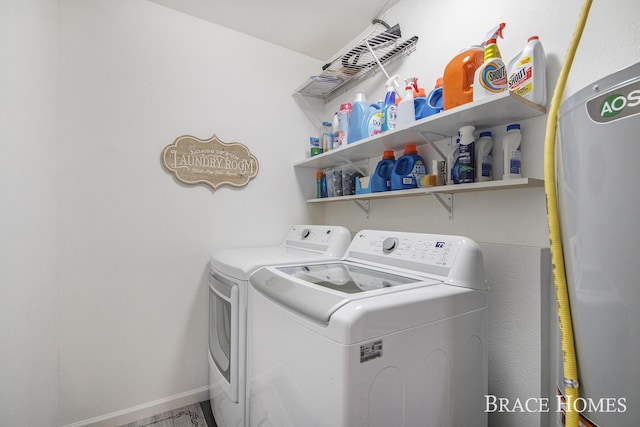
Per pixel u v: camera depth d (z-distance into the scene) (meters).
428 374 0.88
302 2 1.82
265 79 2.21
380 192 1.63
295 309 0.88
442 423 0.92
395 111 1.58
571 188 0.67
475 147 1.30
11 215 1.10
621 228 0.56
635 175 0.54
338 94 2.33
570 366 0.67
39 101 1.33
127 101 1.72
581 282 0.64
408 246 1.26
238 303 1.30
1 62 1.06
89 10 1.62
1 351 1.03
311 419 0.81
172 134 1.85
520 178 1.11
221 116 2.02
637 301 0.54
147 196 1.77
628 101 0.55
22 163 1.18
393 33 1.64
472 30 1.41
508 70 1.18
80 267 1.59
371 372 0.75
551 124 0.72
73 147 1.57
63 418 1.54
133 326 1.73
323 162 2.19
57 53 1.52
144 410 1.74
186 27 1.91
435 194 1.48
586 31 1.03
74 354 1.57
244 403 1.25
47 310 1.40
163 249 1.82
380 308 0.78
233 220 2.05
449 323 0.94
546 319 1.12
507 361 1.21
